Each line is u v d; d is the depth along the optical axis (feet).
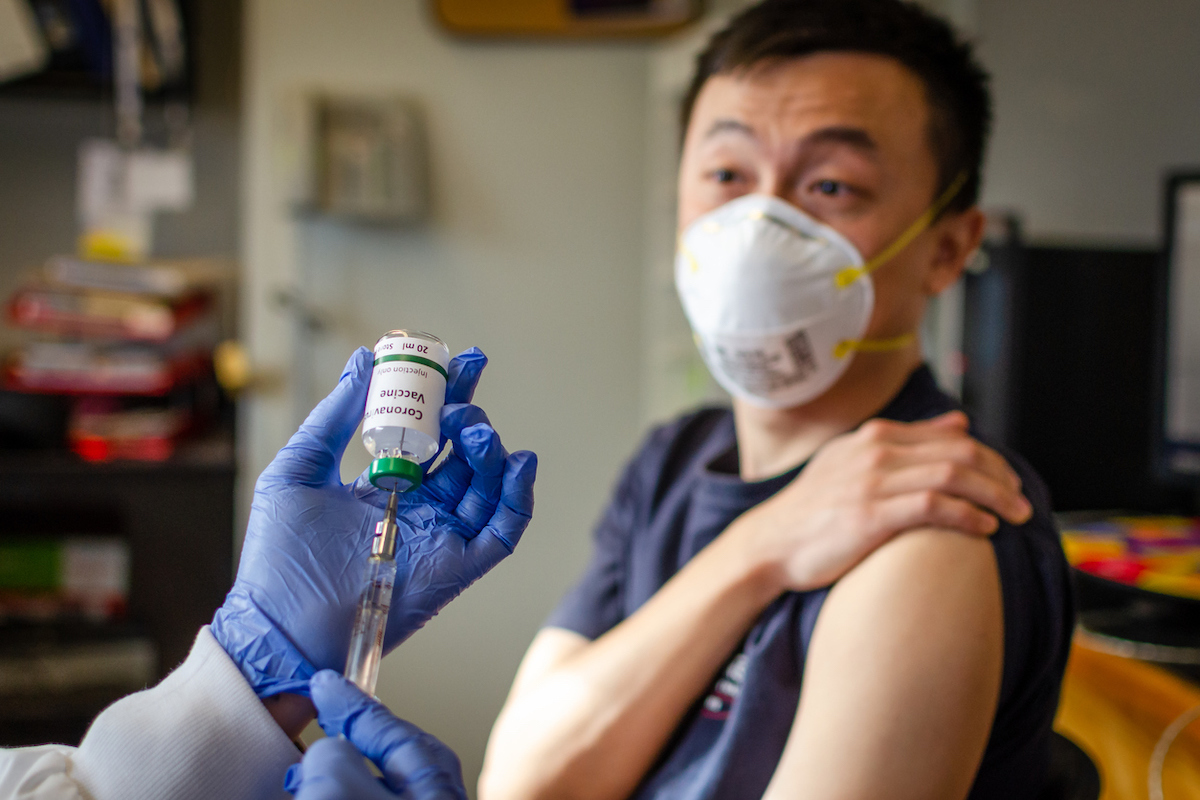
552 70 8.15
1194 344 4.99
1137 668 4.02
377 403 1.98
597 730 2.87
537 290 8.23
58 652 7.04
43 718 6.67
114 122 8.11
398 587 2.08
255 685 2.01
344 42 7.88
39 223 8.11
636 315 8.33
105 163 8.09
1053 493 6.00
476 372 2.21
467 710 8.16
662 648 2.85
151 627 6.84
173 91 7.61
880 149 2.98
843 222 3.04
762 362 3.18
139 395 7.80
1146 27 7.77
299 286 7.85
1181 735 3.31
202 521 6.88
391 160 7.62
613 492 3.89
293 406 7.84
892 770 2.24
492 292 8.17
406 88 7.99
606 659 2.96
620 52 8.20
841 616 2.50
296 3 7.82
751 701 2.68
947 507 2.47
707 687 2.90
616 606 3.62
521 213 8.17
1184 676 3.93
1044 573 2.50
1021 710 2.50
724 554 2.89
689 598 2.89
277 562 2.08
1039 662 2.47
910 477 2.57
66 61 7.34
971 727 2.27
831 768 2.28
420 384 2.01
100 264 6.99
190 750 1.87
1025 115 7.73
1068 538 5.16
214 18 8.16
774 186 3.08
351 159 7.55
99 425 7.02
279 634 2.02
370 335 7.98
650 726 2.85
